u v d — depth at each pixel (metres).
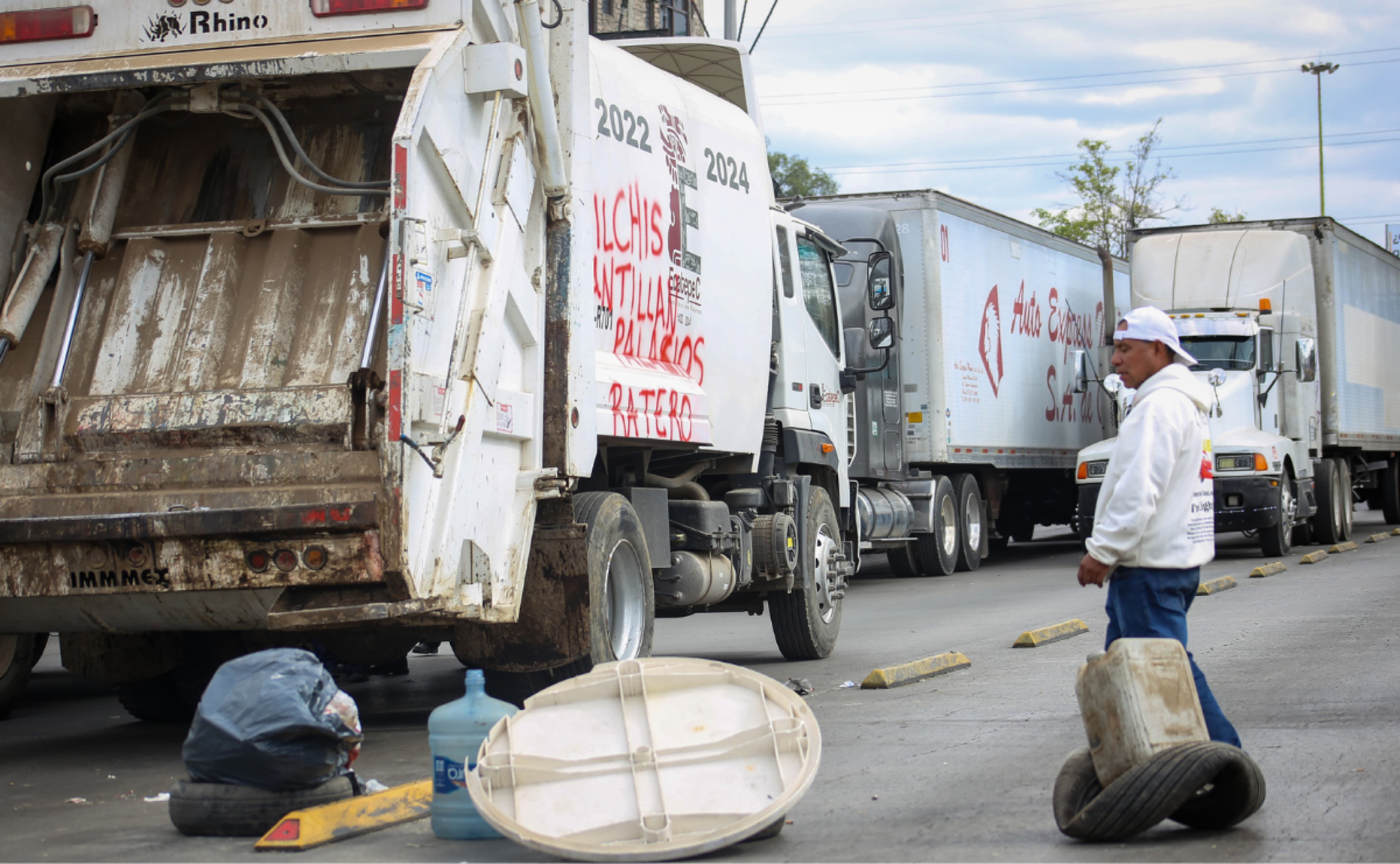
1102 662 4.54
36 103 6.82
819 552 10.32
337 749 5.16
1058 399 23.11
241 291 6.50
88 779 6.33
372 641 7.45
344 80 6.64
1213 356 19.39
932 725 7.03
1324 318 22.27
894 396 17.80
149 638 7.79
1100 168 48.47
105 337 6.49
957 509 19.33
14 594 6.01
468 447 6.17
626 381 7.84
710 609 10.55
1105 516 4.86
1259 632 10.58
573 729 4.61
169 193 6.81
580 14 7.29
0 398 6.43
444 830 4.85
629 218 8.09
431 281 6.03
